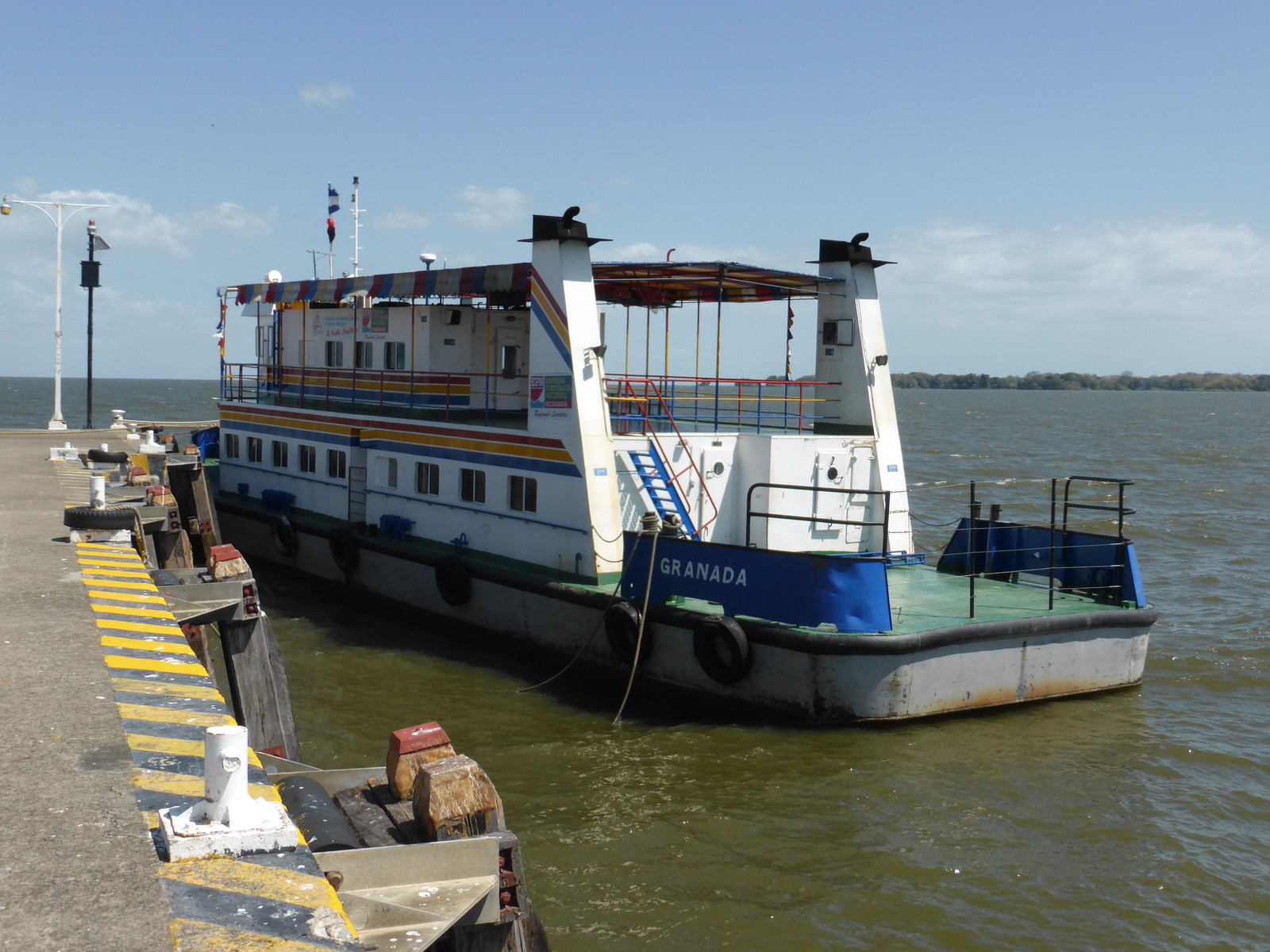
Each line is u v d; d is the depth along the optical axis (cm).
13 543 1124
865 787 1126
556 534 1555
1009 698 1355
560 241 1503
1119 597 1470
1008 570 1631
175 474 2055
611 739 1268
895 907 895
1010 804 1096
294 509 2220
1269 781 1184
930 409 17288
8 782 475
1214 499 4384
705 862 966
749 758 1199
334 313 2180
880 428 1734
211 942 344
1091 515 3778
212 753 408
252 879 387
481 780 478
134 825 432
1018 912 892
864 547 1731
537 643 1569
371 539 1900
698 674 1360
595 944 828
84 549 1105
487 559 1697
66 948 338
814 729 1272
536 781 1145
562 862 962
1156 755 1242
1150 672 1619
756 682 1312
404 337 1977
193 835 401
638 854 980
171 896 373
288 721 994
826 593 1266
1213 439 9019
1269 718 1407
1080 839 1027
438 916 407
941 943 843
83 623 788
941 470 5603
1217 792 1148
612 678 1456
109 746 526
